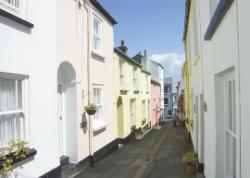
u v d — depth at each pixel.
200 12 9.05
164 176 10.54
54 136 8.48
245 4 3.61
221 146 6.38
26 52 7.18
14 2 6.96
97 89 13.44
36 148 7.55
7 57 6.49
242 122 3.91
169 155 14.77
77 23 10.75
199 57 9.72
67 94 10.73
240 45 3.92
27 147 7.02
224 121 6.34
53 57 8.53
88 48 11.80
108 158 13.82
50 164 8.23
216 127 6.40
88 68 11.75
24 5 7.20
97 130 12.76
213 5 6.93
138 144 18.81
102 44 13.76
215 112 6.40
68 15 10.02
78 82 10.78
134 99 22.62
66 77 10.67
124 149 16.59
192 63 13.92
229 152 6.04
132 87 21.75
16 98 7.02
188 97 19.92
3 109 6.64
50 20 8.39
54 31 8.61
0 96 6.56
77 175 10.52
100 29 13.53
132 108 22.48
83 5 11.34
